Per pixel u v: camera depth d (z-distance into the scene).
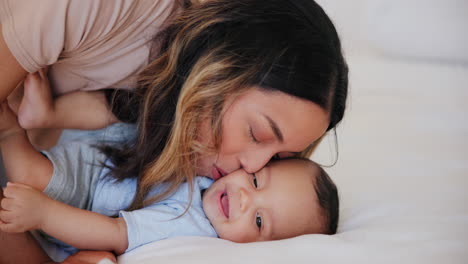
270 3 1.09
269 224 1.17
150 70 1.14
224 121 1.07
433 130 1.89
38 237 1.07
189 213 1.13
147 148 1.12
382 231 1.08
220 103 1.06
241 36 1.06
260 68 1.04
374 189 1.39
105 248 1.03
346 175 1.49
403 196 1.35
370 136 1.78
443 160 1.64
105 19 1.04
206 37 1.09
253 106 1.05
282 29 1.06
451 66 2.56
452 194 1.39
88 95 1.21
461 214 1.23
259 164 1.11
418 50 2.62
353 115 1.95
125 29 1.08
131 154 1.14
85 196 1.11
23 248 1.01
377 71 2.37
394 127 1.88
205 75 1.06
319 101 1.07
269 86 1.04
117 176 1.12
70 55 1.08
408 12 2.60
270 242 1.00
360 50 2.67
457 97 2.23
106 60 1.12
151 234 1.05
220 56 1.06
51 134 1.21
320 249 0.96
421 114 2.01
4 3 0.96
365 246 0.98
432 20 2.59
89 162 1.13
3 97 1.00
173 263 0.90
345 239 1.03
